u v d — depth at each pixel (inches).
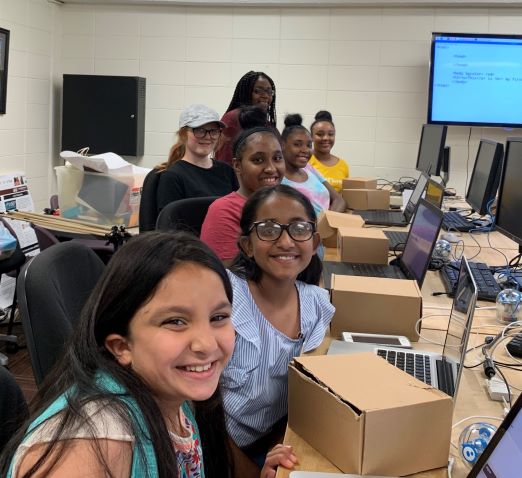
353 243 103.9
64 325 53.2
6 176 185.2
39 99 216.5
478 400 58.7
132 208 133.7
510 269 104.1
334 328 74.7
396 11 211.8
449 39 203.3
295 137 138.2
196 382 35.4
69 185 133.6
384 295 73.1
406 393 47.1
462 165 215.2
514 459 38.7
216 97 223.3
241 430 61.3
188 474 42.1
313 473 45.3
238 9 217.8
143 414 34.0
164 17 221.5
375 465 44.6
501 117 205.6
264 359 61.9
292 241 63.2
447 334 69.4
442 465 47.1
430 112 208.2
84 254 62.3
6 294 152.9
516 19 206.4
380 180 221.1
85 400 33.2
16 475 31.5
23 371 125.7
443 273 102.1
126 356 35.9
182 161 127.7
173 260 35.6
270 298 65.0
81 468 30.8
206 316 35.7
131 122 217.6
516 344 69.6
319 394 48.4
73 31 225.8
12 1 194.9
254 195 66.2
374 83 216.5
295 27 216.5
